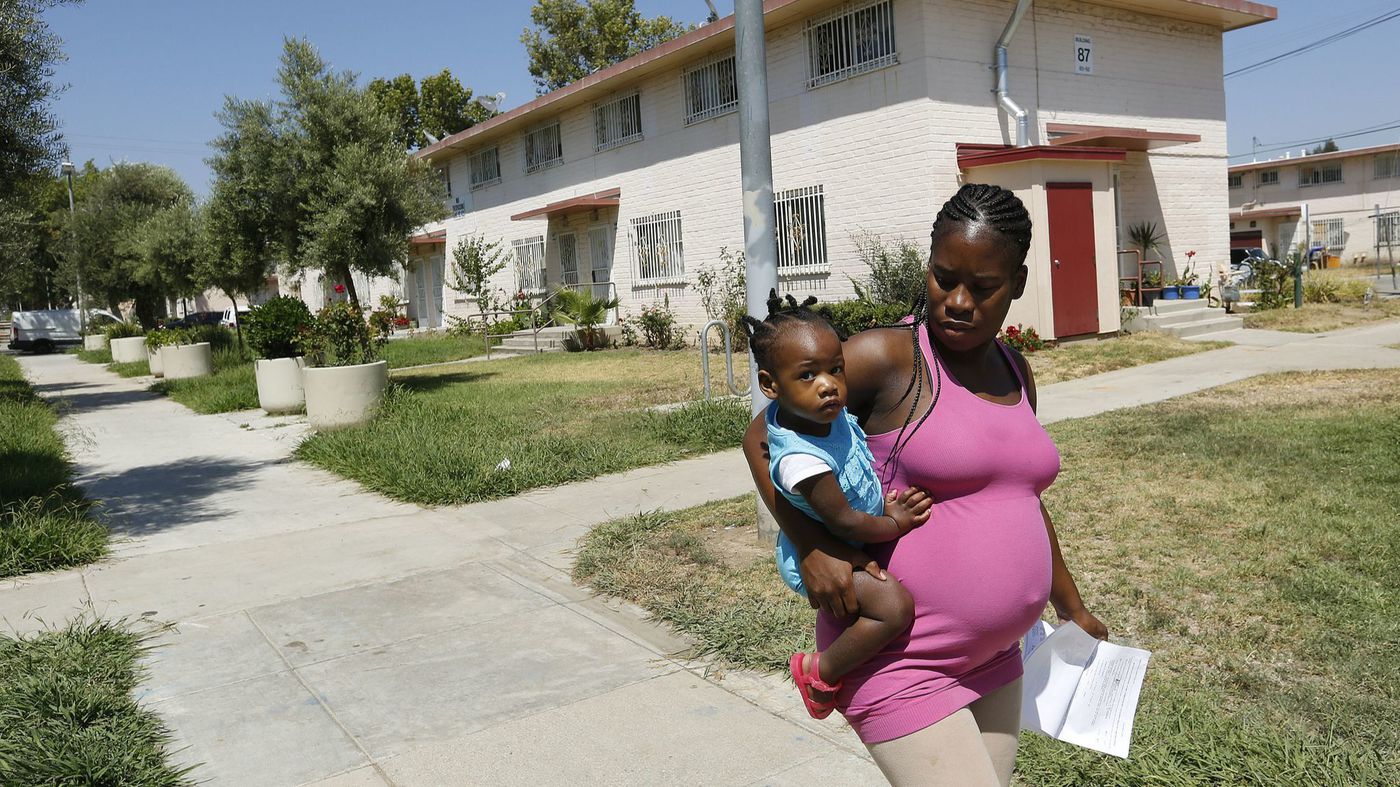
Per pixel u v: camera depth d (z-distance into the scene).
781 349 1.85
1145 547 5.37
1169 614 4.43
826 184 16.91
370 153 15.77
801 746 3.64
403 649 4.82
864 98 16.00
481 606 5.41
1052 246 15.05
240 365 20.92
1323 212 43.12
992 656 2.02
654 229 21.34
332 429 11.28
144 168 34.44
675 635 4.82
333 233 15.09
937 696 1.94
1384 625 4.12
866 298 14.91
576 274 24.52
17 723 3.86
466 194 29.39
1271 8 18.69
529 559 6.26
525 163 26.03
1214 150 19.41
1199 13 18.16
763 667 4.34
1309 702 3.50
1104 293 15.85
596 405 12.40
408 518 7.53
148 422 14.09
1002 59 15.52
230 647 4.94
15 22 13.09
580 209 23.45
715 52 19.08
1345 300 20.33
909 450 1.94
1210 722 3.36
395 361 21.44
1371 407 8.86
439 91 45.06
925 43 14.92
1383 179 41.25
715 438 9.59
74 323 44.06
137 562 6.59
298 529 7.36
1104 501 6.33
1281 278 19.66
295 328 14.14
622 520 6.82
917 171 15.26
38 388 21.67
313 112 15.41
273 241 16.61
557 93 22.94
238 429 12.91
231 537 7.20
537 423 11.09
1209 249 19.47
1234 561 5.05
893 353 1.98
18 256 17.19
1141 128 18.02
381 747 3.79
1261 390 10.53
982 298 1.88
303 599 5.66
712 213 19.64
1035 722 2.24
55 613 5.52
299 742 3.86
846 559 1.91
